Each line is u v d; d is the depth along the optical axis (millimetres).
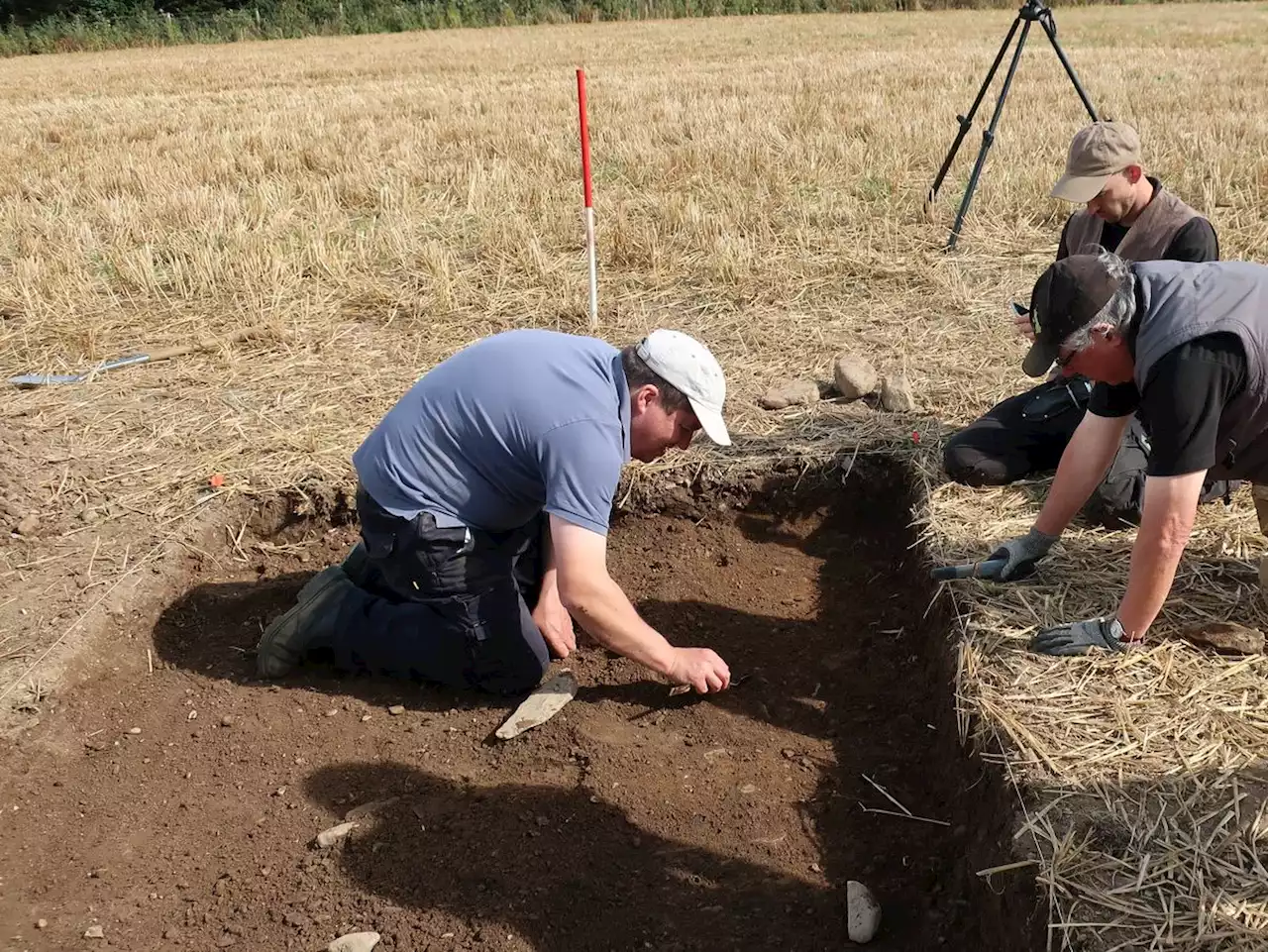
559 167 8734
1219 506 3553
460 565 3084
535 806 2904
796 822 2871
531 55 18844
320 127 11148
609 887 2654
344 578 3432
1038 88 11766
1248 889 2188
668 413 2715
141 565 3787
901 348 5188
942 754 2975
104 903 2641
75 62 22391
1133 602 2670
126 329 5664
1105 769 2529
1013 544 3291
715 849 2777
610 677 3463
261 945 2527
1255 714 2660
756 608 3805
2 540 3879
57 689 3281
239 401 4852
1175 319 2311
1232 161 7879
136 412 4762
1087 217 4035
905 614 3684
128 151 10133
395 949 2498
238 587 3898
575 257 6559
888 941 2521
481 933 2527
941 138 9086
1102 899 2191
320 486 4203
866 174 7949
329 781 3025
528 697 3293
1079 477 3051
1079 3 27469
